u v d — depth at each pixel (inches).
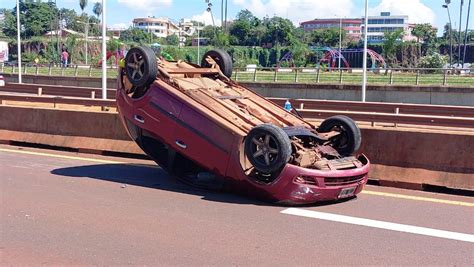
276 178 301.7
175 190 344.5
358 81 1542.8
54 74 2044.8
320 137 331.6
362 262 222.1
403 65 3506.4
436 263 222.5
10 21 4805.6
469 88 1236.5
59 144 498.6
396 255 231.5
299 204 308.7
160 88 340.2
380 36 5905.5
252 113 343.0
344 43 4694.9
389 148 370.9
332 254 231.1
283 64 3452.3
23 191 335.9
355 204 317.4
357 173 313.4
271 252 232.2
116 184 359.9
